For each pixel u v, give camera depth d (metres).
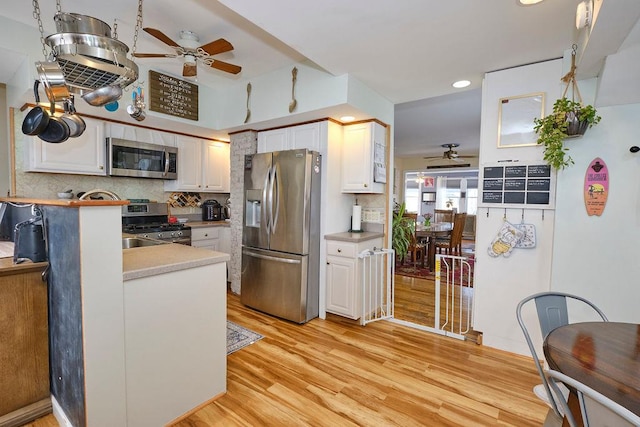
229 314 3.22
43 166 2.79
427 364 2.28
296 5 1.65
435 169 8.99
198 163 4.11
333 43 2.07
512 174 2.40
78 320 1.34
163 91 3.10
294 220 3.00
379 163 3.21
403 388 1.98
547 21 1.79
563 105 2.05
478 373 2.16
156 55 2.20
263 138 3.60
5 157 3.00
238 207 3.79
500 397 1.90
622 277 2.02
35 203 1.55
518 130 2.39
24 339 1.61
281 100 3.02
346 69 2.50
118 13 2.11
